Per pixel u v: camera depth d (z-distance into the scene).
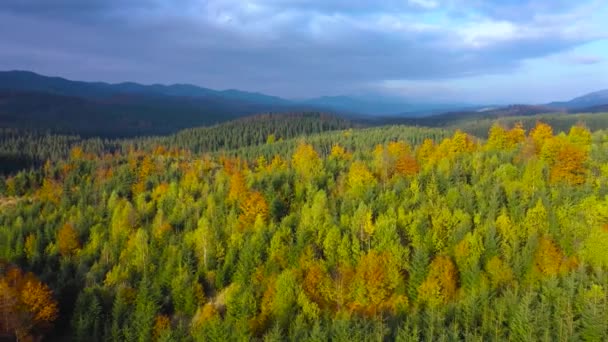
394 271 66.31
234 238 81.38
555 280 55.78
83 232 98.38
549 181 85.38
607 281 54.50
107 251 86.00
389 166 107.88
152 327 64.00
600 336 47.44
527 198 78.88
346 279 66.88
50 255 89.38
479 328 53.16
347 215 79.75
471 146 119.25
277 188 103.38
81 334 64.88
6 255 92.50
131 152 198.88
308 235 77.62
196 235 83.12
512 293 57.59
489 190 82.06
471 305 55.94
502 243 68.38
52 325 69.44
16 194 150.75
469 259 65.81
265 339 56.06
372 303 64.38
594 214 68.00
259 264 74.81
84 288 73.62
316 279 66.81
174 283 73.62
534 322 49.12
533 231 67.69
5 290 66.25
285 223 83.44
